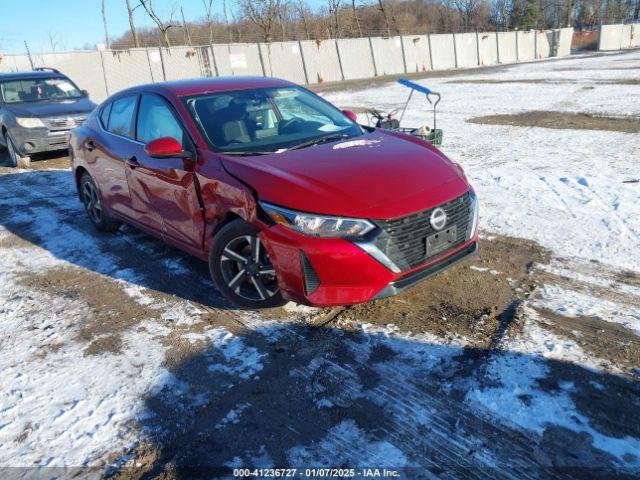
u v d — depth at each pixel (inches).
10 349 140.5
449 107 546.0
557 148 327.0
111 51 815.7
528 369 116.9
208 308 155.2
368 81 1027.9
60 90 416.8
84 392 120.3
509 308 142.7
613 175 254.4
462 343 128.1
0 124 381.4
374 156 145.6
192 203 154.9
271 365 125.3
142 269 187.0
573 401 106.7
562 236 187.8
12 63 735.1
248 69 985.5
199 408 112.6
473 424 102.7
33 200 287.0
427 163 144.9
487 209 221.6
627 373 114.2
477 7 2527.1
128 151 185.9
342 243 122.1
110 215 214.7
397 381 116.4
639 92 567.5
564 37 1742.1
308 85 1046.4
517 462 93.5
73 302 165.2
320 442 101.1
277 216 128.0
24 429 110.0
